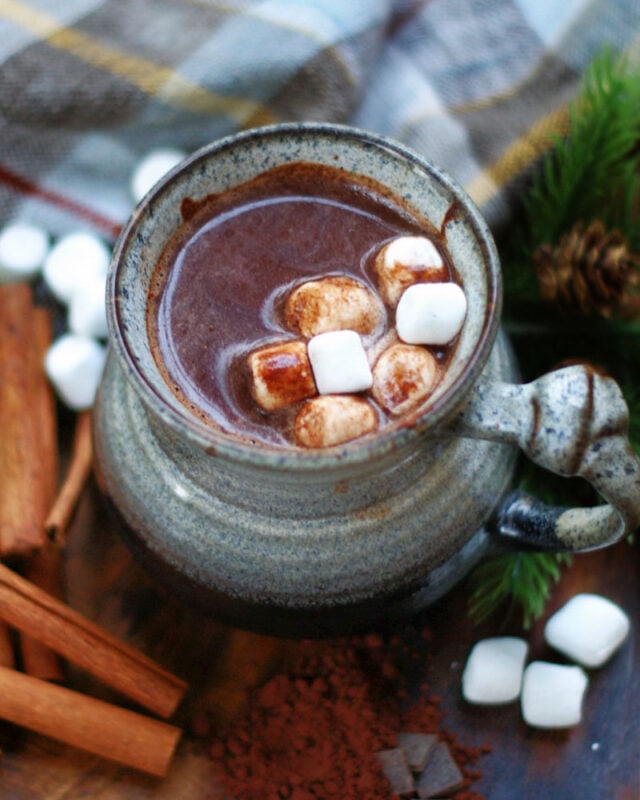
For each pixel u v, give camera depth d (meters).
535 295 0.41
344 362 0.32
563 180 0.41
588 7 0.45
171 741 0.36
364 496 0.33
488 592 0.39
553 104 0.44
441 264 0.33
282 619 0.35
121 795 0.37
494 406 0.31
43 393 0.41
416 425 0.30
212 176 0.33
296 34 0.43
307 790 0.37
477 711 0.38
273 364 0.32
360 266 0.34
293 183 0.34
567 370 0.31
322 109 0.44
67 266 0.43
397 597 0.34
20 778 0.37
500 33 0.45
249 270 0.33
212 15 0.43
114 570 0.40
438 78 0.45
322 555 0.33
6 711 0.36
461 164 0.43
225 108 0.44
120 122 0.44
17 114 0.43
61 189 0.44
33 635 0.37
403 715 0.38
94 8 0.43
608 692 0.38
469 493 0.34
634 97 0.40
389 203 0.34
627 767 0.37
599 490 0.31
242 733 0.37
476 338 0.31
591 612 0.38
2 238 0.44
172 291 0.33
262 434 0.32
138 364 0.31
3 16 0.43
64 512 0.39
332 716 0.38
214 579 0.34
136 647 0.39
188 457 0.33
